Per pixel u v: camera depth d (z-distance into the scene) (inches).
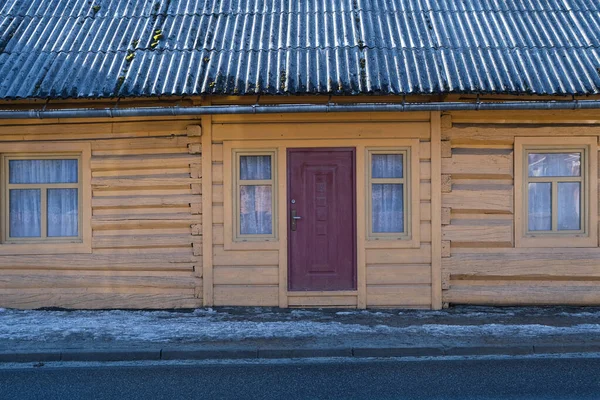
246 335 297.0
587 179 355.6
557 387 234.2
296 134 350.0
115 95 323.6
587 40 362.6
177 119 350.9
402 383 240.2
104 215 354.9
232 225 352.2
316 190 354.3
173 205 353.1
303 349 276.8
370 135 349.7
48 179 359.9
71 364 267.9
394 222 357.4
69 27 378.9
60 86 329.7
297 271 354.0
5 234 358.3
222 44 363.3
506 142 353.4
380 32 370.9
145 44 363.3
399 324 316.8
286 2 406.6
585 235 355.9
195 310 347.3
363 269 351.3
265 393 230.2
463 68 338.0
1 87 329.4
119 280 353.7
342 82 327.9
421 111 337.1
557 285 354.6
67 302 353.7
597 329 305.9
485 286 354.0
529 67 340.2
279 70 338.0
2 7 394.3
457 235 351.6
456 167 350.9
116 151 354.0
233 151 352.5
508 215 354.3
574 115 352.2
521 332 300.8
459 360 269.4
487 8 394.3
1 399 224.8
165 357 273.7
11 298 353.4
